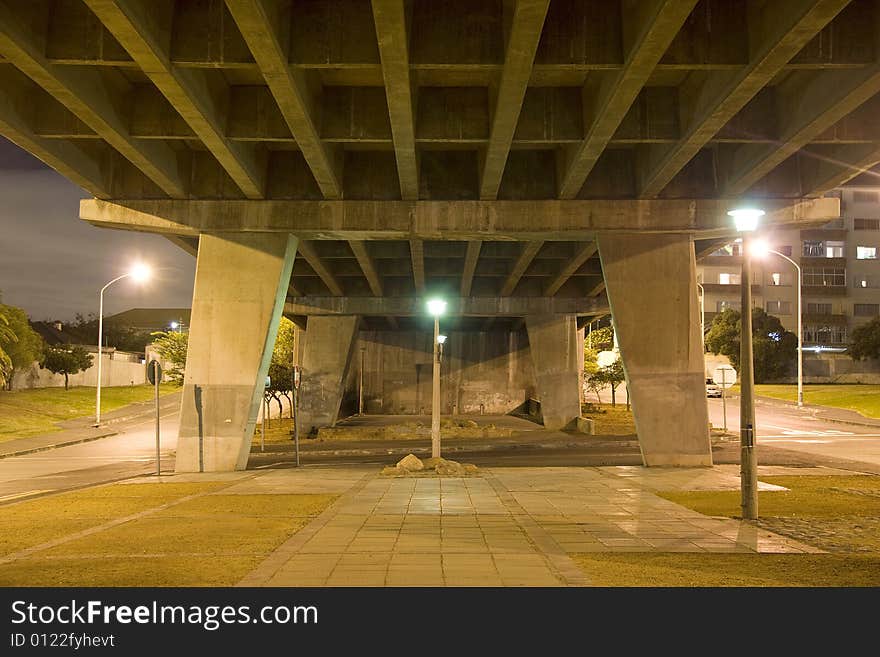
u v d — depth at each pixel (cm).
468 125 1661
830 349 8031
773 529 1072
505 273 3344
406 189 2019
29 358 5225
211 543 959
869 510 1250
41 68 1288
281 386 4128
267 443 3269
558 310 3856
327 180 1958
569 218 2109
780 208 2080
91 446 3328
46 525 1120
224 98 1656
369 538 996
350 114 1673
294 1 1330
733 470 1969
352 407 5069
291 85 1367
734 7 1320
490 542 966
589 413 4841
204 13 1328
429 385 5094
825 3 1076
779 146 1677
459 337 5125
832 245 8244
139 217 2128
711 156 2111
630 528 1078
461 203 2119
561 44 1323
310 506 1318
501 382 5078
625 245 2133
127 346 9988
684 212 2097
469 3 1324
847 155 1809
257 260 2141
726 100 1417
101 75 1520
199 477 1898
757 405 5091
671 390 2108
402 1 1095
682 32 1323
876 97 1662
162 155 1914
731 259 8131
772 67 1279
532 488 1579
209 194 2138
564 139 1669
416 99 1611
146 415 4984
